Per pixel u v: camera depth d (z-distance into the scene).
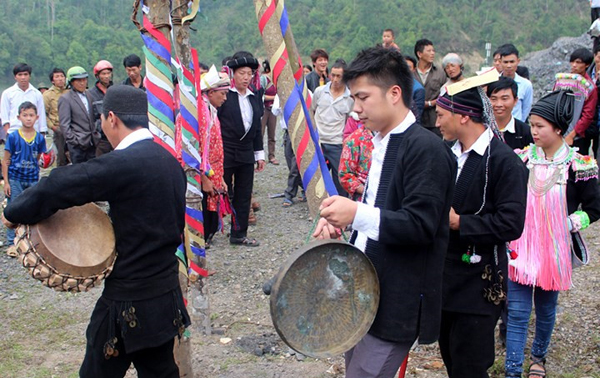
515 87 3.99
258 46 47.88
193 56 3.91
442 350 3.11
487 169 2.90
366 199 2.61
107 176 2.55
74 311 5.00
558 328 4.45
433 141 2.37
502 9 62.69
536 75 17.19
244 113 6.25
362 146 4.84
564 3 63.41
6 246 6.66
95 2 53.72
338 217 2.30
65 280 2.57
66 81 9.49
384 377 2.52
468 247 2.89
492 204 2.92
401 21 53.72
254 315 4.91
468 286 2.90
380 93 2.42
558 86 6.45
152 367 2.84
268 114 11.19
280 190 9.38
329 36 51.03
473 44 56.88
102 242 2.66
